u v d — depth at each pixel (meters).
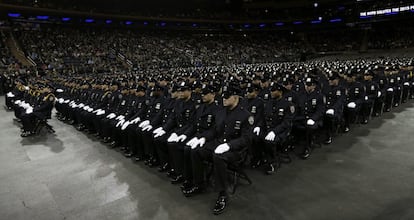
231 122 4.32
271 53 48.78
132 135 6.15
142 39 41.72
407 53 39.25
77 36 35.88
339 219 3.62
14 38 30.33
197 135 4.61
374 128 7.58
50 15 35.50
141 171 5.50
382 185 4.43
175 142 4.77
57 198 4.57
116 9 45.19
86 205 4.30
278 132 5.16
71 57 30.11
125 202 4.33
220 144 4.24
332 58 45.25
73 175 5.45
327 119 6.37
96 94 8.98
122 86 8.08
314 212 3.80
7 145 7.74
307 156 5.79
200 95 5.20
